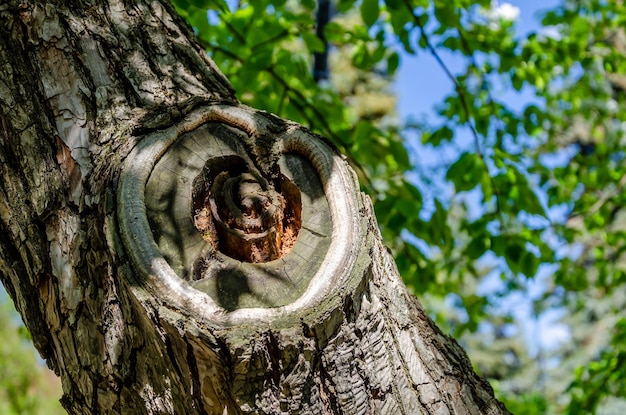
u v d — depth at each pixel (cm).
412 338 157
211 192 154
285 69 267
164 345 144
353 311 149
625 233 361
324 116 275
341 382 146
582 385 328
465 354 164
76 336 152
